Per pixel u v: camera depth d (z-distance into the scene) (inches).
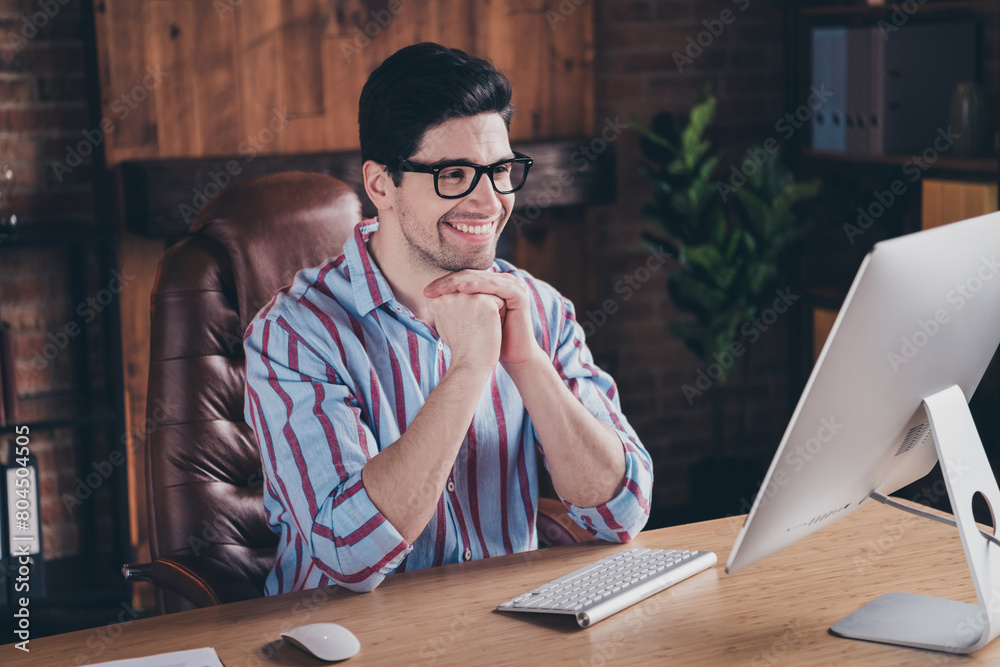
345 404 52.4
